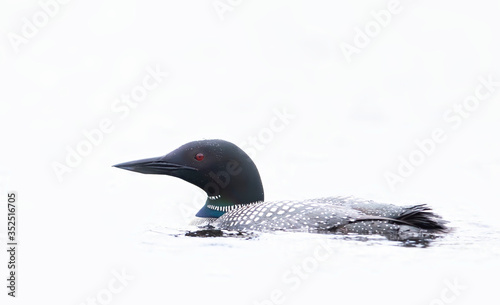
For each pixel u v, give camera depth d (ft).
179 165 46.19
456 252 37.76
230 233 42.34
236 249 39.01
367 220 40.96
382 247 38.47
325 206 42.27
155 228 44.50
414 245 38.88
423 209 41.14
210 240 40.93
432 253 37.60
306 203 42.86
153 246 40.04
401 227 40.50
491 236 41.14
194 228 44.50
